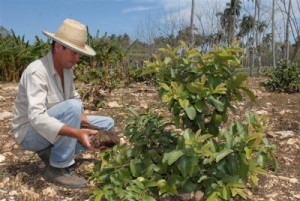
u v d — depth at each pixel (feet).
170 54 9.82
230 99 9.97
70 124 10.32
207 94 9.12
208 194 9.36
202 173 9.77
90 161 12.47
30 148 10.78
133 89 27.22
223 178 9.31
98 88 19.95
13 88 29.14
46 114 9.75
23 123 10.57
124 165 10.32
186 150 9.07
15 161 12.45
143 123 10.42
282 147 14.46
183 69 9.73
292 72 27.48
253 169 9.23
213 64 9.21
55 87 10.35
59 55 10.08
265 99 23.53
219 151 9.27
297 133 16.12
